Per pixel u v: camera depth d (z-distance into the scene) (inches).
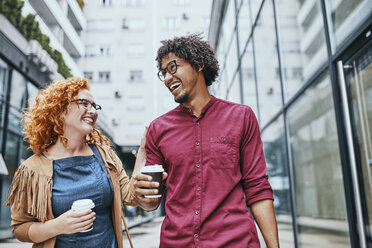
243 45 253.3
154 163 62.2
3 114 346.6
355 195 93.2
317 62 120.0
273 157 190.1
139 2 975.6
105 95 918.4
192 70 61.1
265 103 197.9
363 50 87.7
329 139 115.6
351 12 91.5
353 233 92.9
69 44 612.7
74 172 62.7
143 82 928.9
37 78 404.8
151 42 953.5
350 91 96.6
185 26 970.7
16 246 271.9
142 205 61.3
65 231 52.8
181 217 54.6
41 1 440.8
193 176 56.3
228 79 331.9
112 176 67.2
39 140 62.5
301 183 148.6
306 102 134.6
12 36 339.0
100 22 956.0
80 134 64.4
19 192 58.4
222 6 353.1
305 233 144.7
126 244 288.2
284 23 157.8
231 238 51.6
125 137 899.4
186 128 59.6
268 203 54.9
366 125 89.6
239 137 58.1
